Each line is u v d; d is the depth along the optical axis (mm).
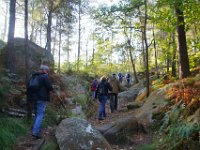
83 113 13633
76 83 20625
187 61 15008
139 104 15531
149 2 16797
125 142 9492
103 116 14250
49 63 17281
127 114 14203
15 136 7883
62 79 18312
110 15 17031
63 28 31641
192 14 12477
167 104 11273
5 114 8695
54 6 23219
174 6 11773
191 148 7277
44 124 9500
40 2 24562
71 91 16953
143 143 9352
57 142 7703
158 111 11266
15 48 15445
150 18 15664
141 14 17906
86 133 7918
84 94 17281
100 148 7715
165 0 11508
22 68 14312
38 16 28125
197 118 8312
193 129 7480
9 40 13305
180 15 12938
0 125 7660
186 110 9344
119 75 34188
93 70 40344
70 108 13398
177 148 7473
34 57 16031
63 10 24516
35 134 8234
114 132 9680
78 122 8273
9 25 13344
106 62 44594
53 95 12469
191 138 7496
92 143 7715
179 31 15102
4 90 9320
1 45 16875
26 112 9781
